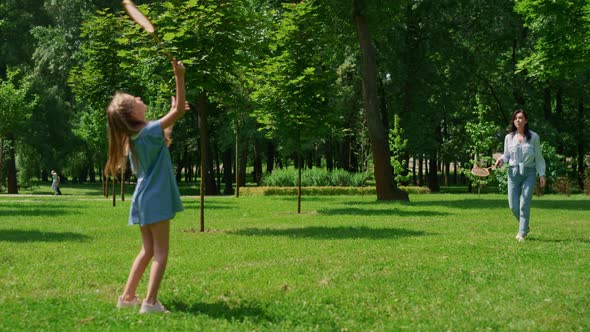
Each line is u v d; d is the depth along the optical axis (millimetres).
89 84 22297
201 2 13641
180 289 6199
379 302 5766
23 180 51875
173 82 14070
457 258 8594
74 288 6434
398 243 10586
